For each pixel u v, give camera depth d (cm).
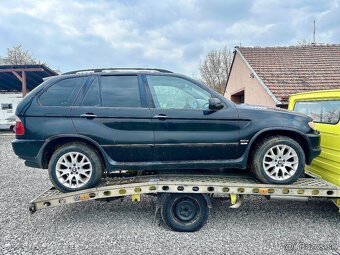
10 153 977
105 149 362
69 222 391
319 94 451
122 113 361
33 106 361
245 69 1552
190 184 354
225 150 372
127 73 380
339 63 1357
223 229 368
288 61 1426
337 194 352
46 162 375
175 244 327
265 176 365
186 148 367
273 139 368
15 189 548
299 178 399
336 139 391
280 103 1030
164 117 362
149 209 441
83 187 364
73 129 356
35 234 353
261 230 365
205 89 382
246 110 377
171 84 380
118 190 358
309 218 404
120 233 356
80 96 368
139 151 365
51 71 1711
